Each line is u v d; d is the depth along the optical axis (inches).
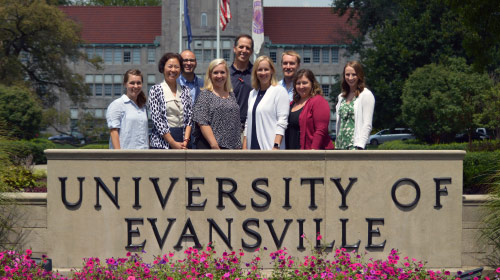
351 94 295.1
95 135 2058.3
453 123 1231.5
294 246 257.3
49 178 255.6
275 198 256.1
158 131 289.3
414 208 259.8
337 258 247.3
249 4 2524.6
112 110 290.8
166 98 295.1
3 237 272.7
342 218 257.8
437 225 260.4
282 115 277.9
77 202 255.4
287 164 255.8
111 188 255.1
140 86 294.2
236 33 2524.6
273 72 283.1
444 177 259.9
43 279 233.1
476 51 636.1
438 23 1534.2
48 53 1831.9
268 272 254.2
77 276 231.3
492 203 266.4
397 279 231.9
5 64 1701.5
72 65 2669.8
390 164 258.4
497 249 272.5
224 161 254.8
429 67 1284.4
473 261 272.8
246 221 255.9
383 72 1551.4
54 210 256.1
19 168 363.6
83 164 255.0
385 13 1860.2
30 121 1376.7
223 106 274.8
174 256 255.6
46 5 1711.4
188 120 297.7
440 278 239.1
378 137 1887.3
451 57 1437.0
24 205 271.1
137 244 255.8
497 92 1120.2
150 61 2677.2
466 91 1218.0
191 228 255.3
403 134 1882.4
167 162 254.7
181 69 316.5
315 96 279.7
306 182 256.5
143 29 2711.6
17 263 235.3
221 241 256.2
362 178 257.9
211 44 2527.1
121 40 2672.2
